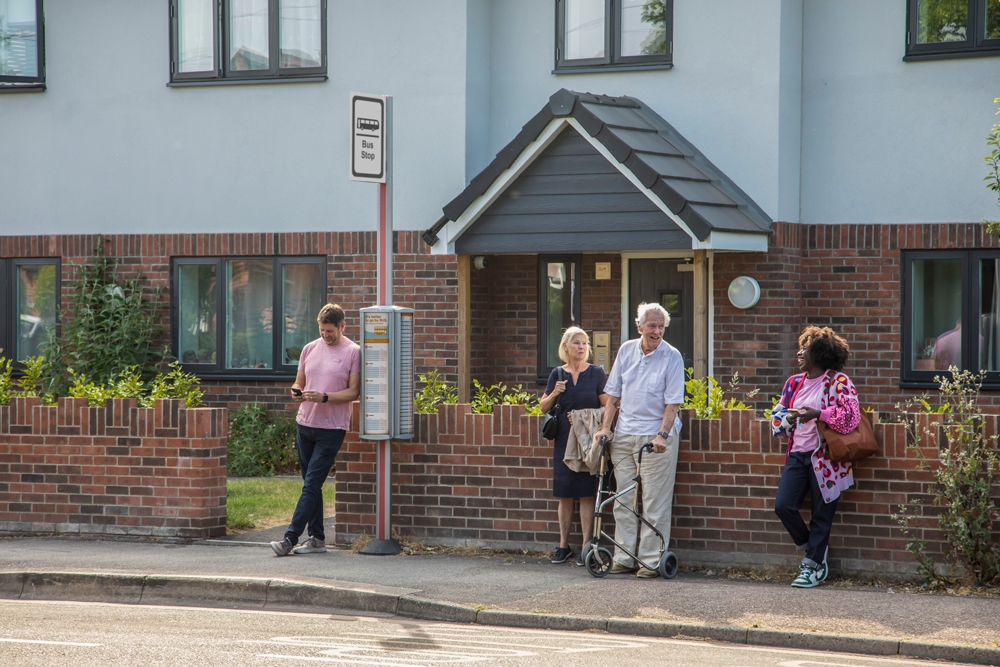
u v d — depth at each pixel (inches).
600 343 638.5
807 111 613.0
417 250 648.4
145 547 455.8
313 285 681.6
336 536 458.6
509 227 579.2
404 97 651.5
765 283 582.2
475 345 645.3
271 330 690.2
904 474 386.6
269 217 681.0
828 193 607.2
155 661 285.9
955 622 326.0
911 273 592.7
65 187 719.1
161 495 476.1
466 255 605.3
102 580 393.1
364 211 661.3
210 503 474.6
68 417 488.7
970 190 582.9
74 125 716.7
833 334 383.2
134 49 704.4
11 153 727.7
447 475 446.0
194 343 704.4
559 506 418.9
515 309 652.7
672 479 398.3
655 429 397.1
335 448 440.1
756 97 593.3
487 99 662.5
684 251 619.2
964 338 583.8
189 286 703.7
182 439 473.7
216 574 391.9
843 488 381.4
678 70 612.7
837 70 607.2
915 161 591.8
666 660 289.7
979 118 581.3
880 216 597.6
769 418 403.2
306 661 285.3
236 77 685.9
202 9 692.1
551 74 647.1
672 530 413.4
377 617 355.9
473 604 351.3
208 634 324.2
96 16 710.5
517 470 438.0
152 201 703.1
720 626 323.6
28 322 737.6
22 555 436.5
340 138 666.8
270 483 604.7
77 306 706.8
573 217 566.3
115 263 709.9
